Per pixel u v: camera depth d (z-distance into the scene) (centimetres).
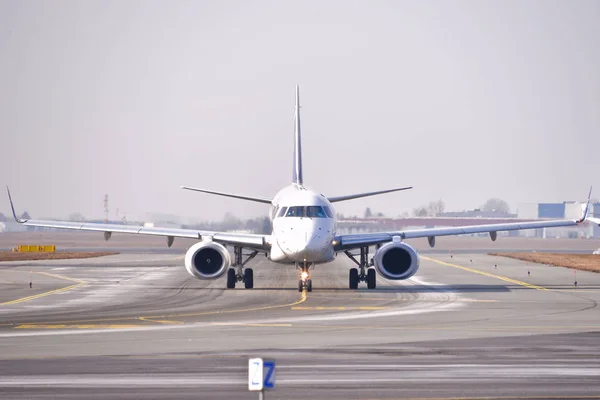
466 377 8506
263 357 9681
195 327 12344
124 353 9962
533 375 8606
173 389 7981
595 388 8000
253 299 16762
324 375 8625
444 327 12281
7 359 9550
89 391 7894
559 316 13662
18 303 15938
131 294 17875
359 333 11656
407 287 19750
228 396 7688
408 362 9338
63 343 10744
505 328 12150
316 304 15738
